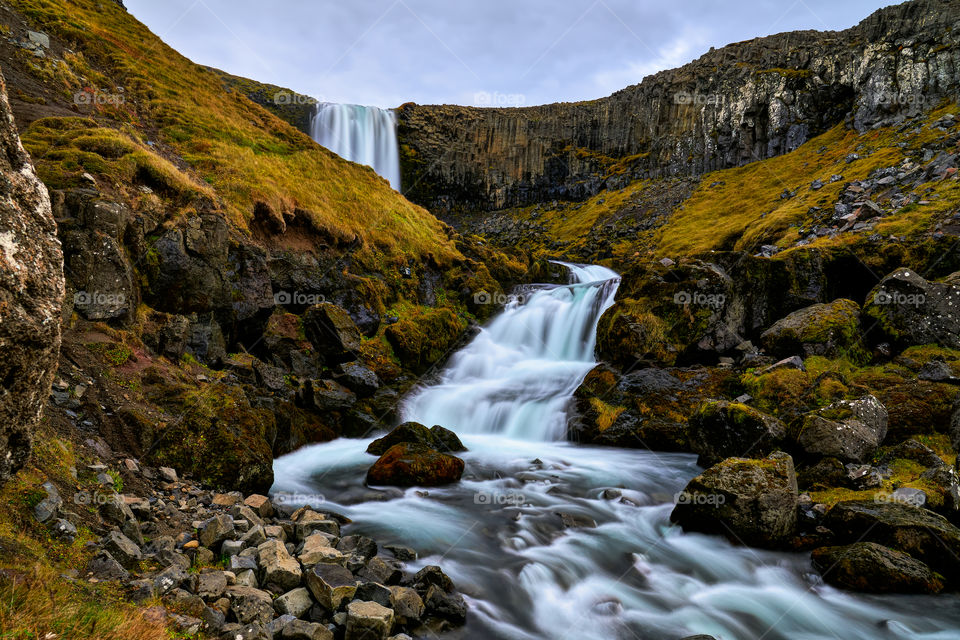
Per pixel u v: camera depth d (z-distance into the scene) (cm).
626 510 1211
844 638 786
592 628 782
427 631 713
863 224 3034
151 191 1616
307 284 2142
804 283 2116
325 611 676
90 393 996
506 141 9350
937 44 5566
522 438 1848
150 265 1411
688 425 1506
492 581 877
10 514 594
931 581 871
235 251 1767
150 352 1282
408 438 1482
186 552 736
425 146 8950
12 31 2330
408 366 2238
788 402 1550
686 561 993
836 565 917
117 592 564
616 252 5816
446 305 2848
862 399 1308
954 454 1241
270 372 1634
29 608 440
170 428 1026
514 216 8781
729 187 6519
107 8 3300
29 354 453
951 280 1809
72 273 1173
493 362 2433
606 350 2158
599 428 1730
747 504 1023
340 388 1752
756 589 909
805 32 8181
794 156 6344
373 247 2692
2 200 449
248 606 626
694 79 8225
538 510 1187
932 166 3525
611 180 8425
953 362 1538
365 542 892
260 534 809
